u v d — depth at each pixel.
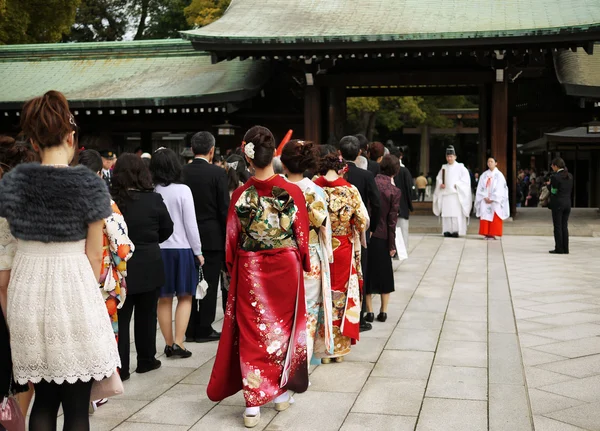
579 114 16.94
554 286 8.38
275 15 16.28
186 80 18.12
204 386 4.77
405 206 9.39
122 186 4.75
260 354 4.10
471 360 5.25
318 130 16.06
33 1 22.84
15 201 2.88
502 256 11.13
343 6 16.72
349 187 5.24
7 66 20.22
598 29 13.20
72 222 2.90
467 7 16.06
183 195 5.36
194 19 28.12
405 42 14.18
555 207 11.37
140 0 35.75
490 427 3.90
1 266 3.01
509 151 17.11
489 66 15.19
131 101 16.86
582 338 5.87
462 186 13.73
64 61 20.19
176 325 5.48
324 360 5.23
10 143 3.58
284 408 4.26
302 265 4.28
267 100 17.91
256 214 4.11
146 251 4.80
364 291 6.23
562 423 3.95
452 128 37.09
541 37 13.64
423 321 6.59
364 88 18.48
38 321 2.89
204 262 5.85
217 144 17.62
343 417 4.11
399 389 4.60
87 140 16.75
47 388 3.03
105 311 3.07
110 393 3.15
